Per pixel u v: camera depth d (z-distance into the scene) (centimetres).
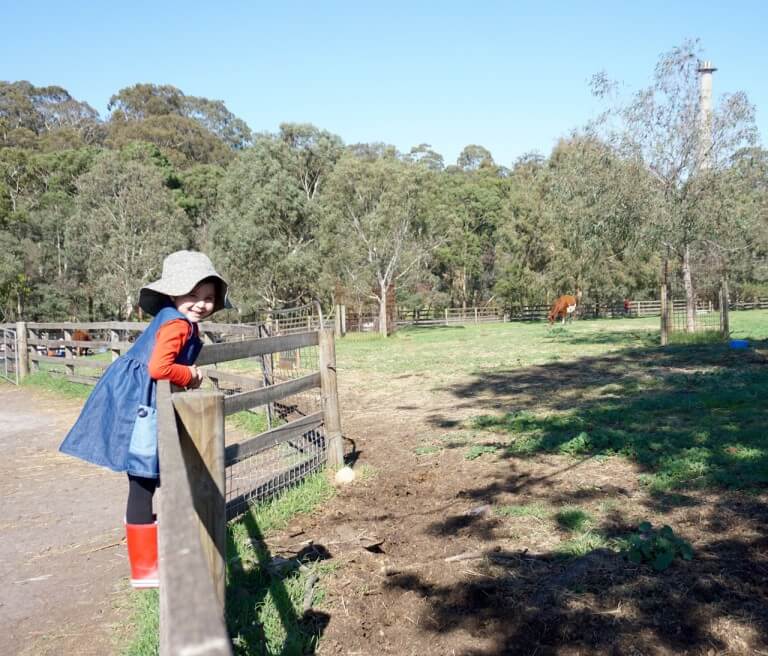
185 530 101
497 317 4994
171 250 4916
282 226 4762
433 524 485
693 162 1917
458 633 338
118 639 348
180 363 300
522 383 1205
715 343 1827
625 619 339
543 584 379
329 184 3994
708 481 535
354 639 337
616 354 1662
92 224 4831
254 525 487
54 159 6775
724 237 1955
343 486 588
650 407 859
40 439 884
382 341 2917
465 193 6294
